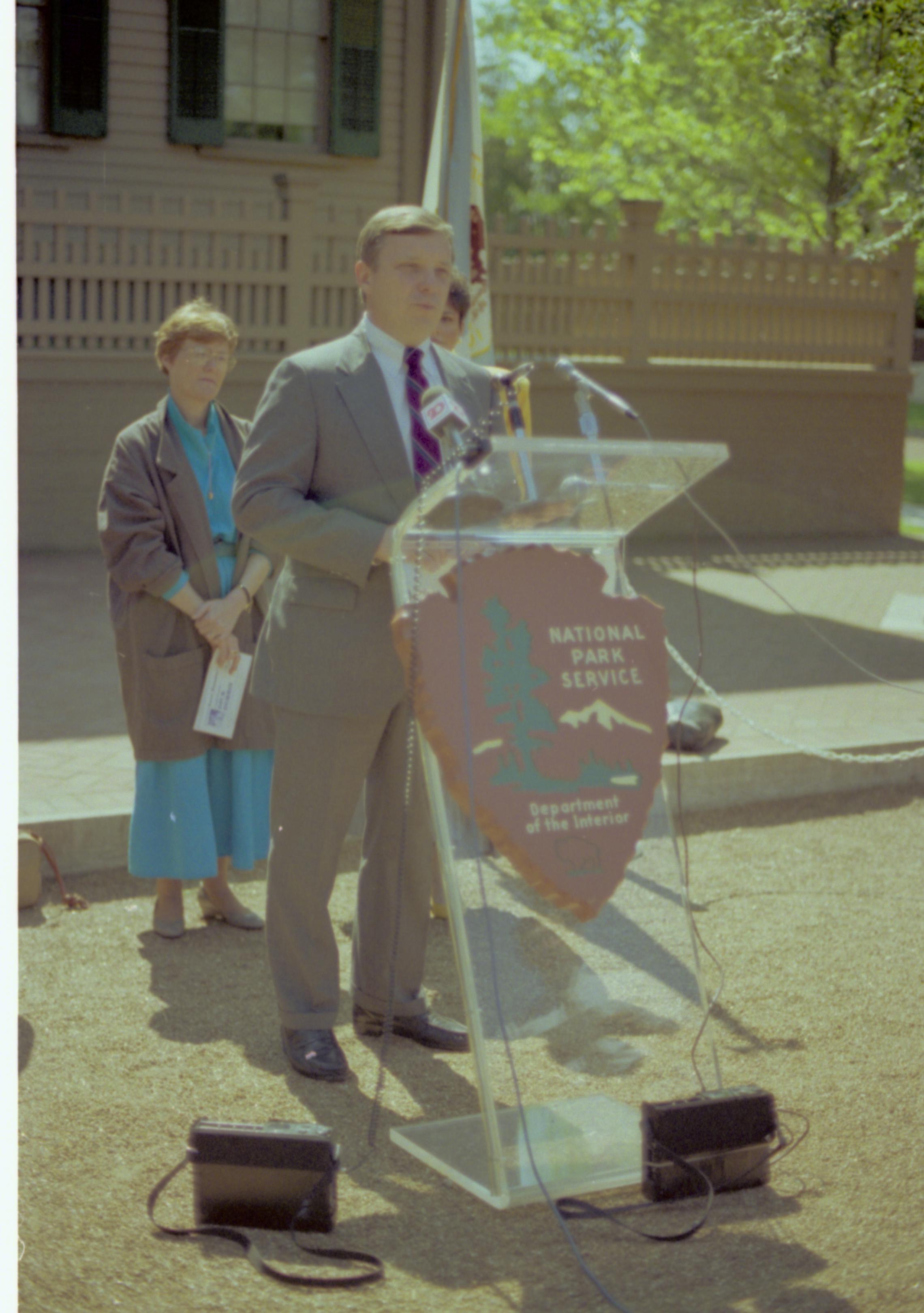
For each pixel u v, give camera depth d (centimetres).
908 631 820
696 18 769
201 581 371
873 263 1196
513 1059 254
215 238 714
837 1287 230
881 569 1020
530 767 257
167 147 712
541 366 1126
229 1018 339
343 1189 261
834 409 1202
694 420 1183
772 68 792
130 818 449
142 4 695
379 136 862
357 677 299
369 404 295
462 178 475
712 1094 262
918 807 545
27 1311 218
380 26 852
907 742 577
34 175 709
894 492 1228
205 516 370
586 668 264
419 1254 239
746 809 538
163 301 743
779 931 408
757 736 588
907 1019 347
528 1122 254
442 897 414
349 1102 297
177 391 373
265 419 296
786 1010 351
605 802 262
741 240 1171
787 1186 265
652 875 272
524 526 266
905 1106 300
